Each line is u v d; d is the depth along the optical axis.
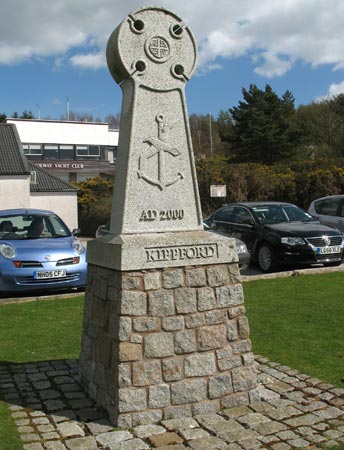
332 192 26.31
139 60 4.41
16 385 4.98
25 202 30.94
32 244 9.62
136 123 4.40
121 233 4.30
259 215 12.84
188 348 4.29
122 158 4.49
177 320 4.26
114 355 4.12
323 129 44.69
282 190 26.97
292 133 45.69
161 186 4.47
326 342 6.21
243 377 4.49
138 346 4.11
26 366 5.53
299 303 8.25
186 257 4.32
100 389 4.41
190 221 4.59
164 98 4.52
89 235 35.88
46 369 5.42
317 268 11.41
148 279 4.18
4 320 7.46
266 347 6.05
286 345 6.12
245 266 11.69
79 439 3.85
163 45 4.50
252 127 45.50
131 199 4.36
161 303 4.21
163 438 3.85
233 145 47.72
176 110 4.56
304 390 4.75
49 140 54.62
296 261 11.55
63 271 9.34
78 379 5.11
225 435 3.90
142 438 3.86
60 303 8.59
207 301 4.39
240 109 47.56
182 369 4.26
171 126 4.54
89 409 4.38
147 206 4.42
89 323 4.71
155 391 4.14
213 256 4.44
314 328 6.82
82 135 55.69
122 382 4.05
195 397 4.28
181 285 4.30
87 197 37.00
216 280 4.45
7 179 30.61
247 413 4.29
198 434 3.93
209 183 26.77
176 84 4.55
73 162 55.25
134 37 4.40
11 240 9.80
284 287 9.58
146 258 4.16
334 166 27.52
